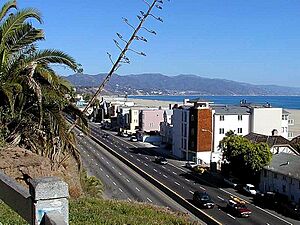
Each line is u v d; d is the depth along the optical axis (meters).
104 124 110.50
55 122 14.87
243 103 76.06
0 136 14.16
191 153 62.31
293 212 34.34
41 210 3.35
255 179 44.16
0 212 7.15
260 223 31.30
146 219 11.87
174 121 67.44
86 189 18.98
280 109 66.62
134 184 41.78
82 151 63.03
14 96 13.95
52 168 14.64
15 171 12.33
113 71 17.33
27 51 14.98
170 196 37.75
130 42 16.25
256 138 55.03
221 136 62.66
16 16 14.42
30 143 14.94
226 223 30.61
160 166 55.66
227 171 48.75
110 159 57.97
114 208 13.05
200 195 35.00
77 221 9.30
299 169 38.84
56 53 15.02
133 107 104.69
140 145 77.31
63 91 15.59
